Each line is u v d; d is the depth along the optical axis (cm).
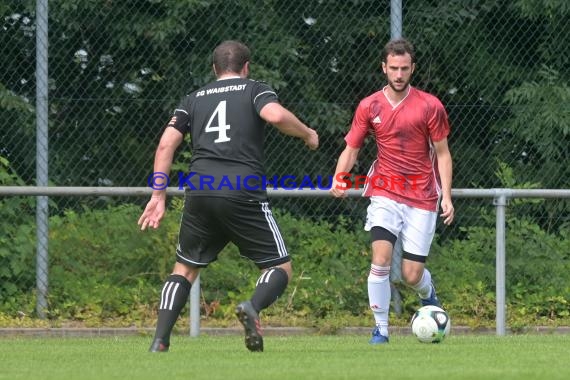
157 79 3019
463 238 2992
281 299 2820
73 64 2970
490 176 3103
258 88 1780
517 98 3120
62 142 2945
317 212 3006
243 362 1606
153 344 1822
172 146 1802
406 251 2278
